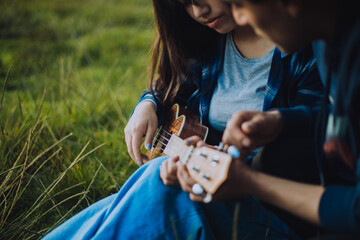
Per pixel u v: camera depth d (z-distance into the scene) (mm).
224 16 1399
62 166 2055
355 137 948
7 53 4531
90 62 4449
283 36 975
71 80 3352
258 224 1240
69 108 2725
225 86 1572
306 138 1216
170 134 1667
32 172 2084
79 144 2338
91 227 1323
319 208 986
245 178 1071
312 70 1365
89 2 7801
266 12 940
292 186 1044
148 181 1253
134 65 4266
